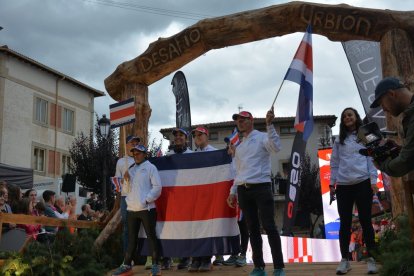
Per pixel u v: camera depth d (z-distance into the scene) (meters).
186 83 9.39
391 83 3.44
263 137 5.53
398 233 5.64
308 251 10.66
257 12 7.67
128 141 7.31
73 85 34.06
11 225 7.05
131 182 6.63
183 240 6.80
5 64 28.00
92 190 22.30
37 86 30.59
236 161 5.69
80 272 6.48
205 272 6.55
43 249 6.45
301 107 5.94
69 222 7.51
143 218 6.48
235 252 6.61
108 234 7.94
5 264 5.95
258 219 5.61
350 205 5.77
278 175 32.66
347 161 5.74
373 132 3.63
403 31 6.99
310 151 38.81
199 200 6.87
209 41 7.95
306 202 29.11
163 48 8.23
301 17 7.41
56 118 32.09
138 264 7.88
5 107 27.84
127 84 8.63
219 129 41.19
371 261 5.62
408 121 3.30
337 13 7.25
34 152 30.19
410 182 3.86
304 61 6.01
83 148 23.11
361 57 7.63
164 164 7.20
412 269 4.84
